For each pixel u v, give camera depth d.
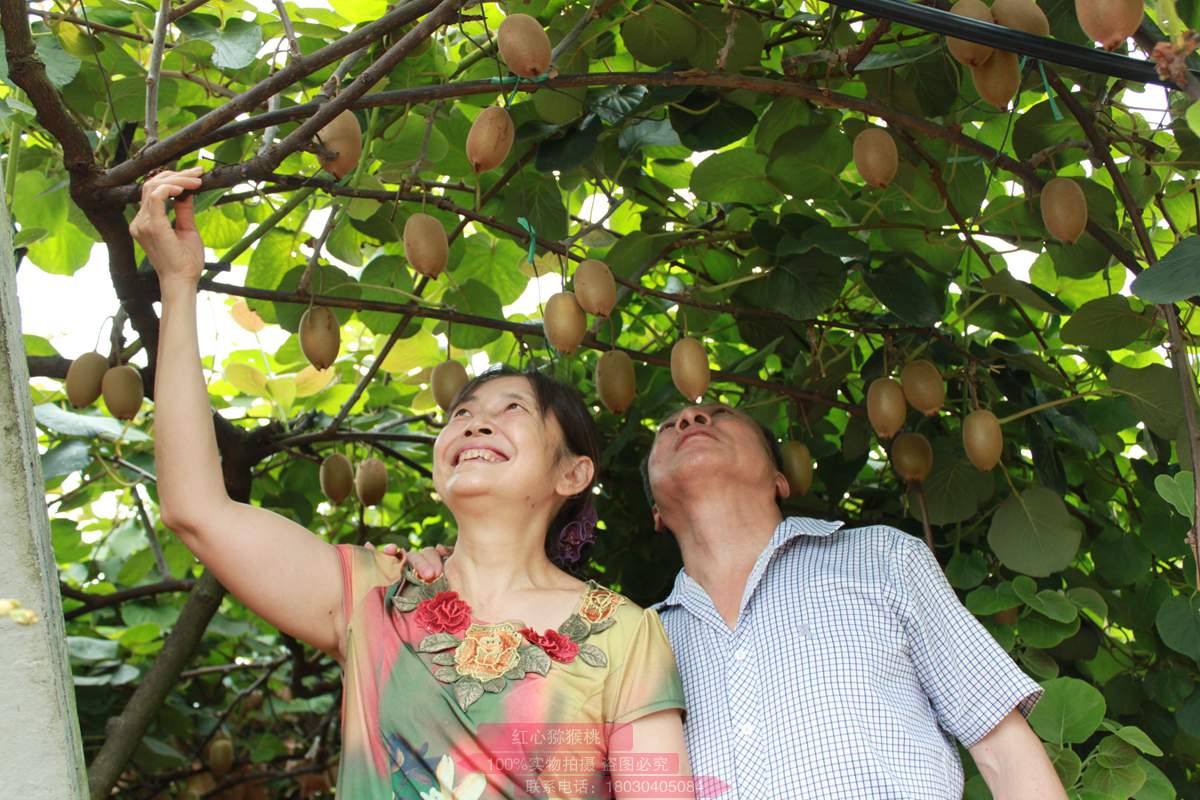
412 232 2.02
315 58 1.72
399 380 3.14
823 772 1.74
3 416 0.99
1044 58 1.57
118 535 3.68
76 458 2.70
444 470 1.70
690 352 2.21
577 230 2.96
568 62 2.23
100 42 2.23
